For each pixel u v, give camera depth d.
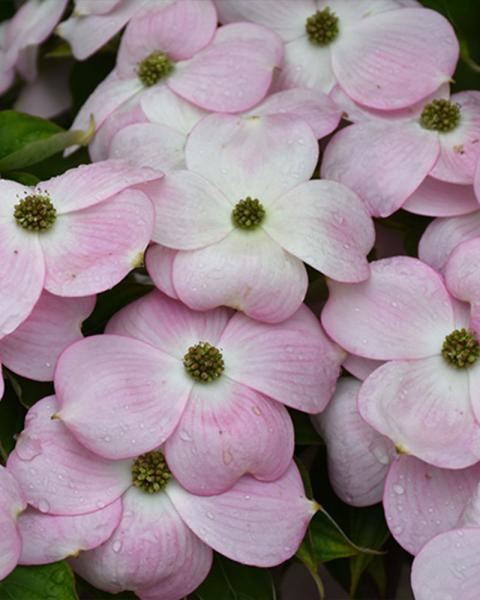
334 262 0.72
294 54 0.79
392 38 0.78
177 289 0.72
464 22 0.80
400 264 0.73
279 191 0.74
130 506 0.71
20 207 0.72
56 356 0.71
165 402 0.71
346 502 0.73
